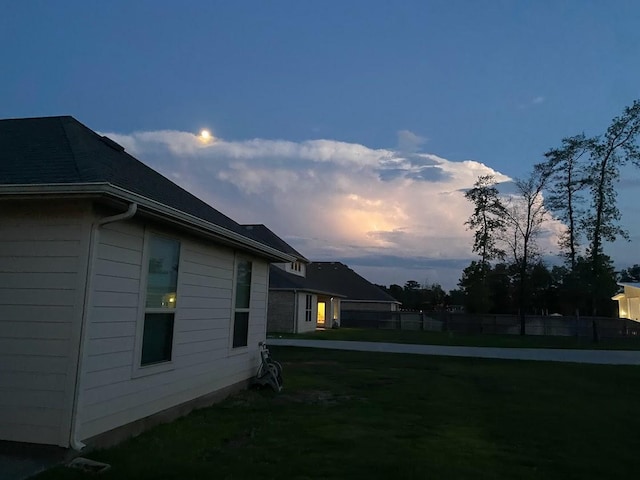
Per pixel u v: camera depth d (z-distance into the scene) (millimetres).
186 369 7430
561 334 36094
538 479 5195
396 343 23250
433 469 5316
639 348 24484
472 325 38094
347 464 5395
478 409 8883
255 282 10297
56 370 5121
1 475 4535
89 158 6258
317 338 25031
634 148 30578
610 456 6145
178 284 7168
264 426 6980
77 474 4633
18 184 5051
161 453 5430
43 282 5277
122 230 5809
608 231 31438
